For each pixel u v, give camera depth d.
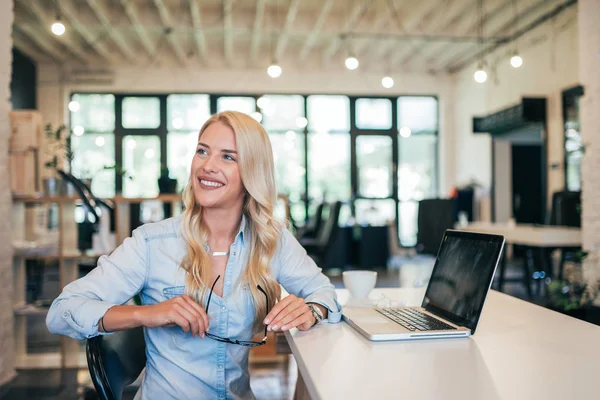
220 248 1.28
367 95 10.26
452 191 9.34
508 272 7.47
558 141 6.98
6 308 3.19
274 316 1.16
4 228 3.17
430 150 10.49
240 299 1.24
